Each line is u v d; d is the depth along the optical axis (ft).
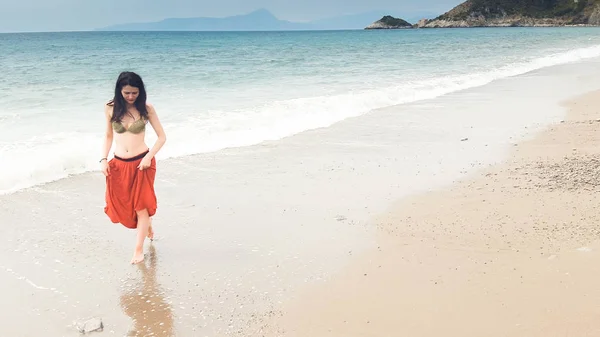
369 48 148.66
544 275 14.47
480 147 30.37
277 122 36.14
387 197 21.94
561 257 15.57
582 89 54.54
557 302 12.98
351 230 18.43
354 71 73.00
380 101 45.91
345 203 21.25
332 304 13.48
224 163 27.04
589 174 23.85
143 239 16.29
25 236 17.79
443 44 169.78
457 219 19.17
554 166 25.64
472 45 156.97
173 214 20.01
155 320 12.88
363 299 13.67
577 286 13.73
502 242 16.97
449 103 46.26
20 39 307.17
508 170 25.46
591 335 11.53
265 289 14.38
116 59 101.76
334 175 25.13
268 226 18.86
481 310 12.83
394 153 29.25
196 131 32.58
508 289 13.80
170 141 30.30
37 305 13.52
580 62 89.20
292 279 14.90
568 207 19.75
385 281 14.61
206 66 82.38
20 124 33.09
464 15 536.42
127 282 14.83
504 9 514.27
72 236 17.94
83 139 29.32
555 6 496.23
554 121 37.55
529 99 48.08
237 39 289.94
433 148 30.32
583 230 17.49
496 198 21.33
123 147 15.92
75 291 14.28
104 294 14.15
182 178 24.43
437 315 12.71
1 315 12.98
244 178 24.56
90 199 21.63
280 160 27.73
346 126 36.45
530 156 27.96
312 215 19.94
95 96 46.85
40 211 20.10
